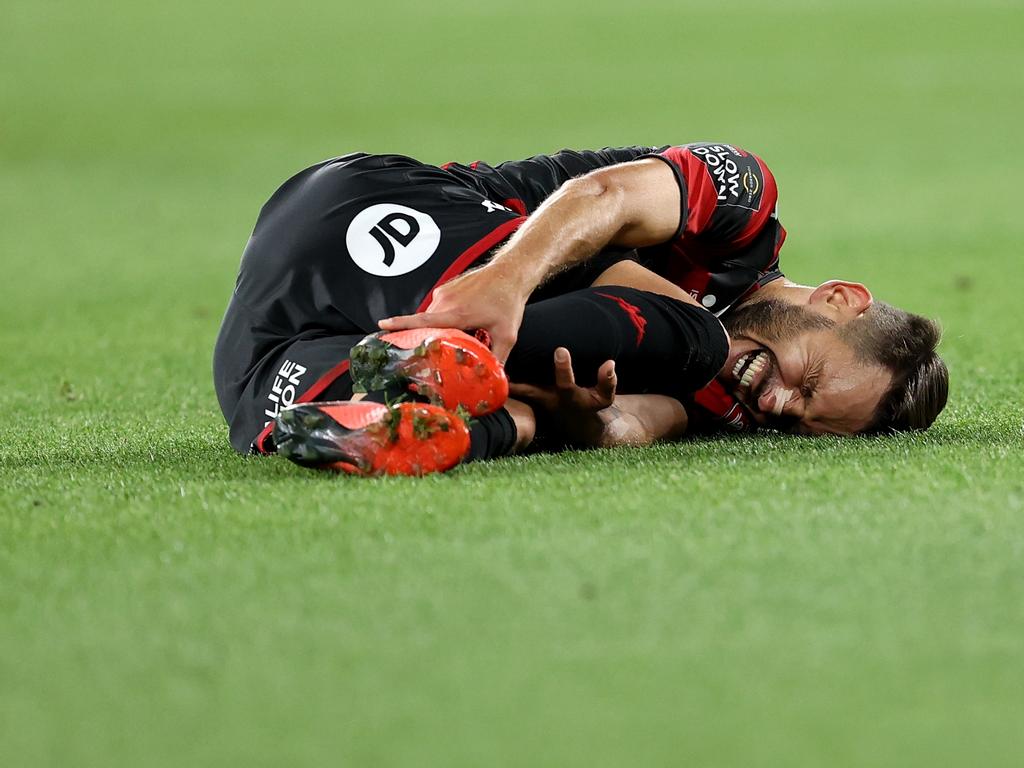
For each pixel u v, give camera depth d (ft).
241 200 167.63
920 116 223.71
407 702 23.56
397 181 44.34
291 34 361.30
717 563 29.63
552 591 28.12
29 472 40.65
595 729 22.54
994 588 28.12
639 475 37.58
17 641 26.37
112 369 72.74
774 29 344.08
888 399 43.88
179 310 98.02
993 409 52.49
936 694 23.63
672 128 213.05
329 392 40.63
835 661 24.85
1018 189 157.99
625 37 341.00
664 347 41.37
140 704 23.72
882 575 28.89
